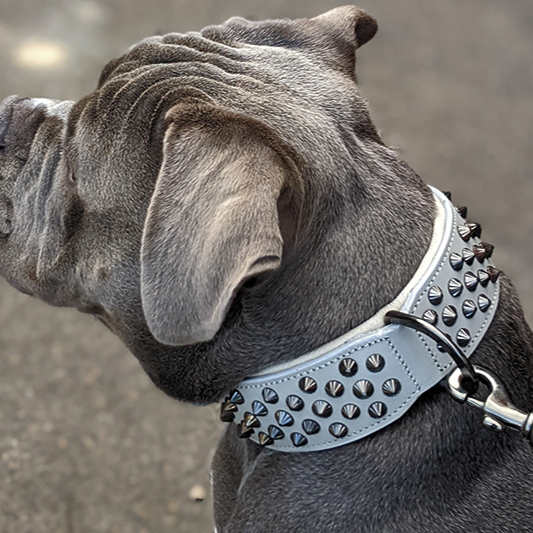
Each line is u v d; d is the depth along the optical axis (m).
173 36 0.85
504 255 1.70
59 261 0.85
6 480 1.13
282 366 0.80
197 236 0.75
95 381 1.30
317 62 0.86
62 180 0.85
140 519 1.12
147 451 1.20
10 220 0.88
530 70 2.45
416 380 0.78
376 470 0.79
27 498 1.12
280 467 0.82
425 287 0.78
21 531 1.09
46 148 0.86
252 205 0.74
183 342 0.75
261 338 0.80
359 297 0.79
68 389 1.28
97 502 1.13
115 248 0.82
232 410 0.82
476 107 2.22
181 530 1.11
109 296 0.84
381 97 2.18
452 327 0.78
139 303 0.83
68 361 1.33
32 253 0.87
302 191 0.77
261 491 0.82
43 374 1.30
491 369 0.80
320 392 0.79
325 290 0.80
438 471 0.79
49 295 0.88
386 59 2.38
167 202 0.76
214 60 0.83
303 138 0.80
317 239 0.80
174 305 0.75
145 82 0.82
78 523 1.11
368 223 0.81
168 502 1.14
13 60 1.96
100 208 0.83
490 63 2.45
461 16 2.68
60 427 1.22
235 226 0.73
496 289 0.81
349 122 0.83
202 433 1.24
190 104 0.78
